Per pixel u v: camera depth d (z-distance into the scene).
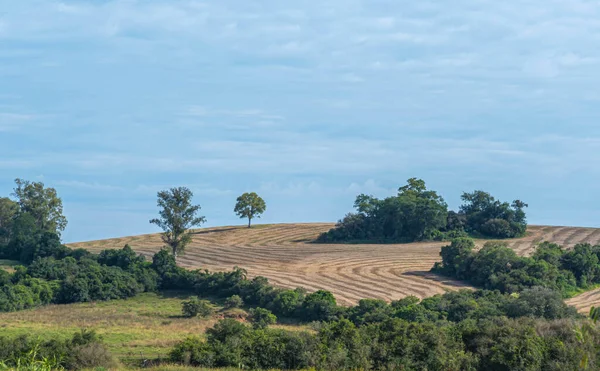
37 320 89.25
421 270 124.94
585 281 110.38
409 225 160.00
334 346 50.38
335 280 117.25
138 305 102.75
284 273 124.19
